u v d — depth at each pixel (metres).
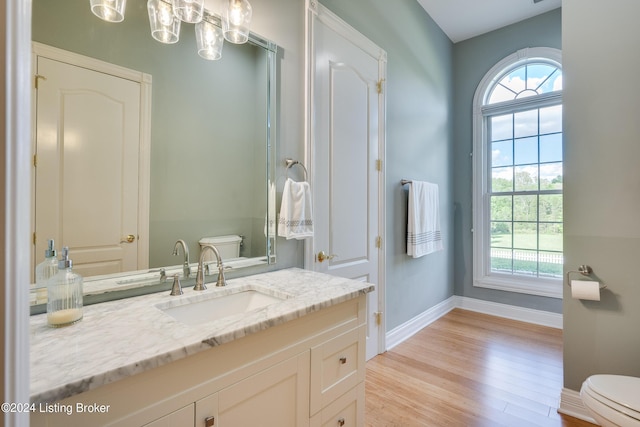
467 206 3.70
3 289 0.41
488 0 3.04
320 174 2.01
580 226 1.82
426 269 3.22
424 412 1.81
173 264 1.34
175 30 1.28
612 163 1.73
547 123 3.22
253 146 1.64
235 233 1.57
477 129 3.61
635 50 1.67
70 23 1.07
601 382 1.41
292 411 1.07
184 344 0.79
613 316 1.73
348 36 2.22
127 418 0.70
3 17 0.41
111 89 1.16
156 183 1.29
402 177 2.86
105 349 0.76
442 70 3.55
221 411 0.87
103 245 1.15
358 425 1.35
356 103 2.30
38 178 1.01
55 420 0.62
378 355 2.50
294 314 1.04
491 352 2.56
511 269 3.44
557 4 3.08
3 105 0.41
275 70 1.72
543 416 1.78
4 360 0.41
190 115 1.40
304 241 1.91
